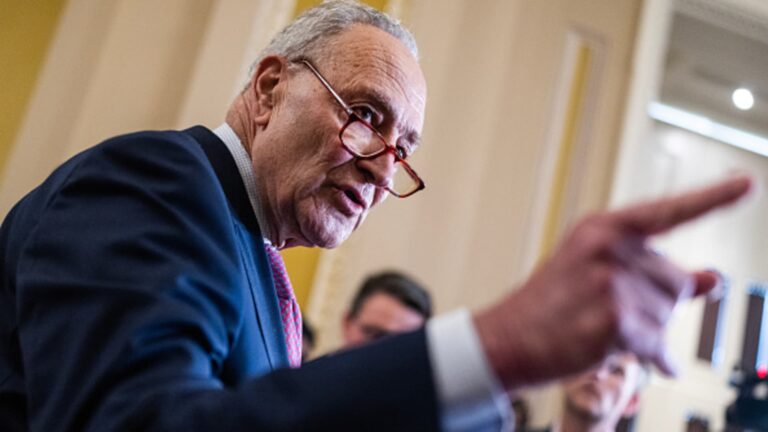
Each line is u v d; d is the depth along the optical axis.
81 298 0.85
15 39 3.60
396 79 1.36
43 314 0.86
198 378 0.79
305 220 1.31
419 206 4.11
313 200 1.31
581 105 4.60
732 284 6.13
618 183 4.53
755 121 6.42
